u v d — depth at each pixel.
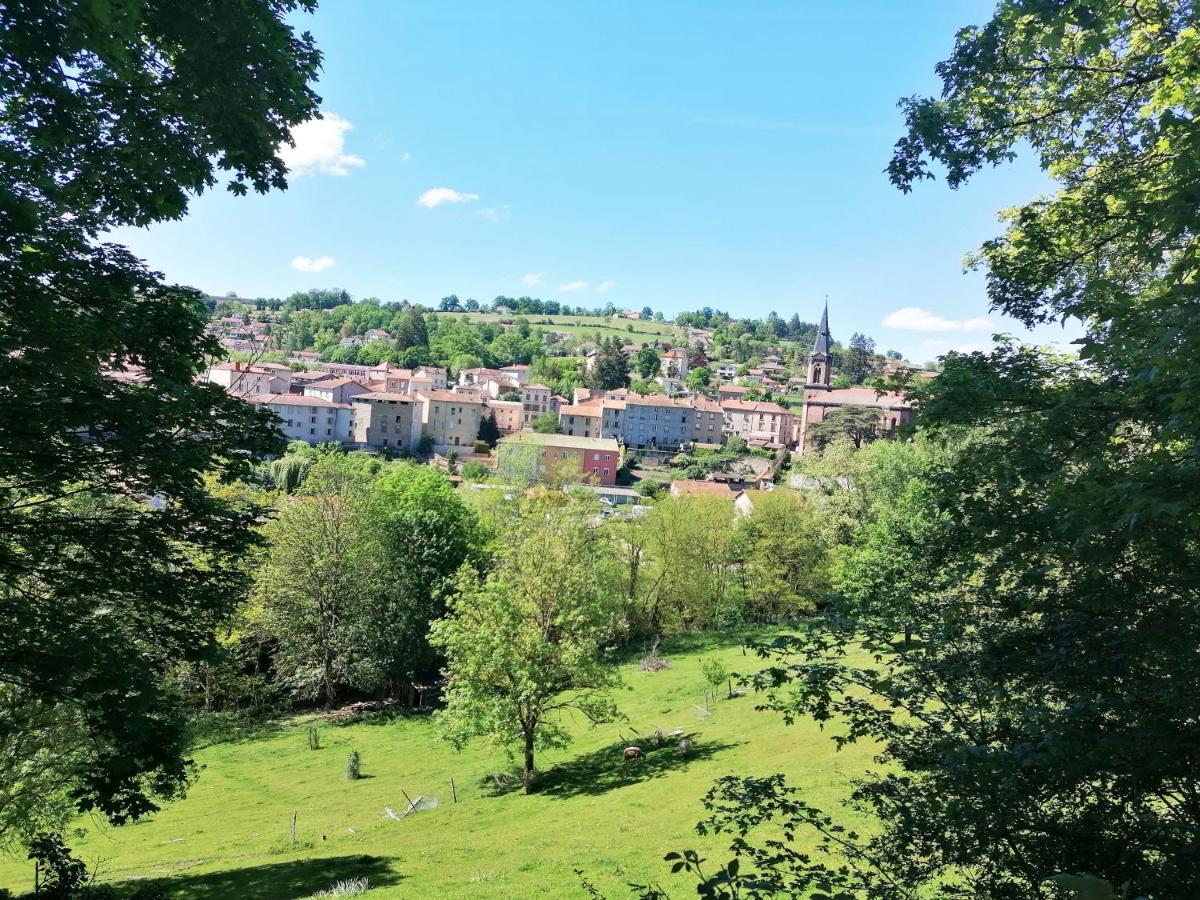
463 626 30.44
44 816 18.58
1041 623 6.83
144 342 10.19
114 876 21.77
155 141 9.55
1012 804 6.08
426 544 47.97
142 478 10.43
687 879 17.23
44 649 9.02
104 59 8.12
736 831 19.73
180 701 10.33
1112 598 6.38
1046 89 10.42
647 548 58.16
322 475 47.41
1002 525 7.31
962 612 7.39
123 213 10.10
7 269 8.46
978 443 8.70
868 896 6.80
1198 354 5.56
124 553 10.54
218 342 11.36
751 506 62.12
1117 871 5.75
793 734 29.34
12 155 8.14
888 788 7.28
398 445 125.19
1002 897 6.33
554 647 29.42
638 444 149.12
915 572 8.12
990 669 6.76
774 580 58.62
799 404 177.25
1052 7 7.97
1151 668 5.97
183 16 9.06
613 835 21.83
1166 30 8.66
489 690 29.22
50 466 9.70
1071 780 5.91
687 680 43.78
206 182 10.23
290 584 43.47
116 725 8.80
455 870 20.14
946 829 6.60
